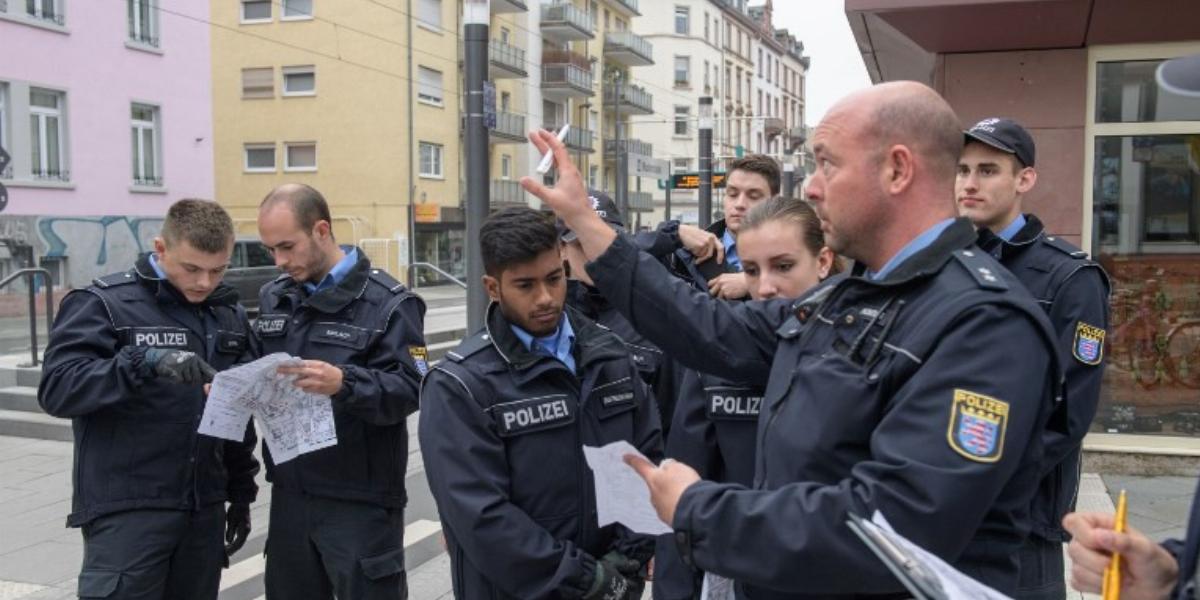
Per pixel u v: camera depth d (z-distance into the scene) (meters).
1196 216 6.09
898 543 1.37
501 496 2.37
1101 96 6.15
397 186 30.31
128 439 2.93
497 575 2.34
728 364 2.15
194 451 3.03
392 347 3.11
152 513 2.94
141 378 2.82
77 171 19.66
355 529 3.09
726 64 59.16
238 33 30.97
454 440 2.38
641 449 2.69
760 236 2.62
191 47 22.27
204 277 3.01
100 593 2.86
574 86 40.12
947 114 1.76
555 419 2.48
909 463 1.51
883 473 1.53
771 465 1.79
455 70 32.97
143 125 21.41
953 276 1.65
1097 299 2.76
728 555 1.63
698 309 2.14
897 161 1.73
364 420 3.06
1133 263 6.21
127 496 2.93
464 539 2.36
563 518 2.48
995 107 6.27
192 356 2.82
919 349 1.59
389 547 3.16
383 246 28.52
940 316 1.59
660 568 2.70
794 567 1.56
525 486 2.45
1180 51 5.92
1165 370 6.24
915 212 1.75
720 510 1.64
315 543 3.15
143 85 21.08
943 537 1.49
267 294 3.38
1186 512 5.38
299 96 30.67
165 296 3.06
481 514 2.32
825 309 1.83
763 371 2.18
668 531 2.17
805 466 1.69
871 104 1.75
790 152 26.17
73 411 2.83
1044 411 1.65
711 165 13.23
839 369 1.69
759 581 1.60
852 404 1.65
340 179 30.59
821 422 1.68
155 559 2.94
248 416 2.82
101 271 19.98
